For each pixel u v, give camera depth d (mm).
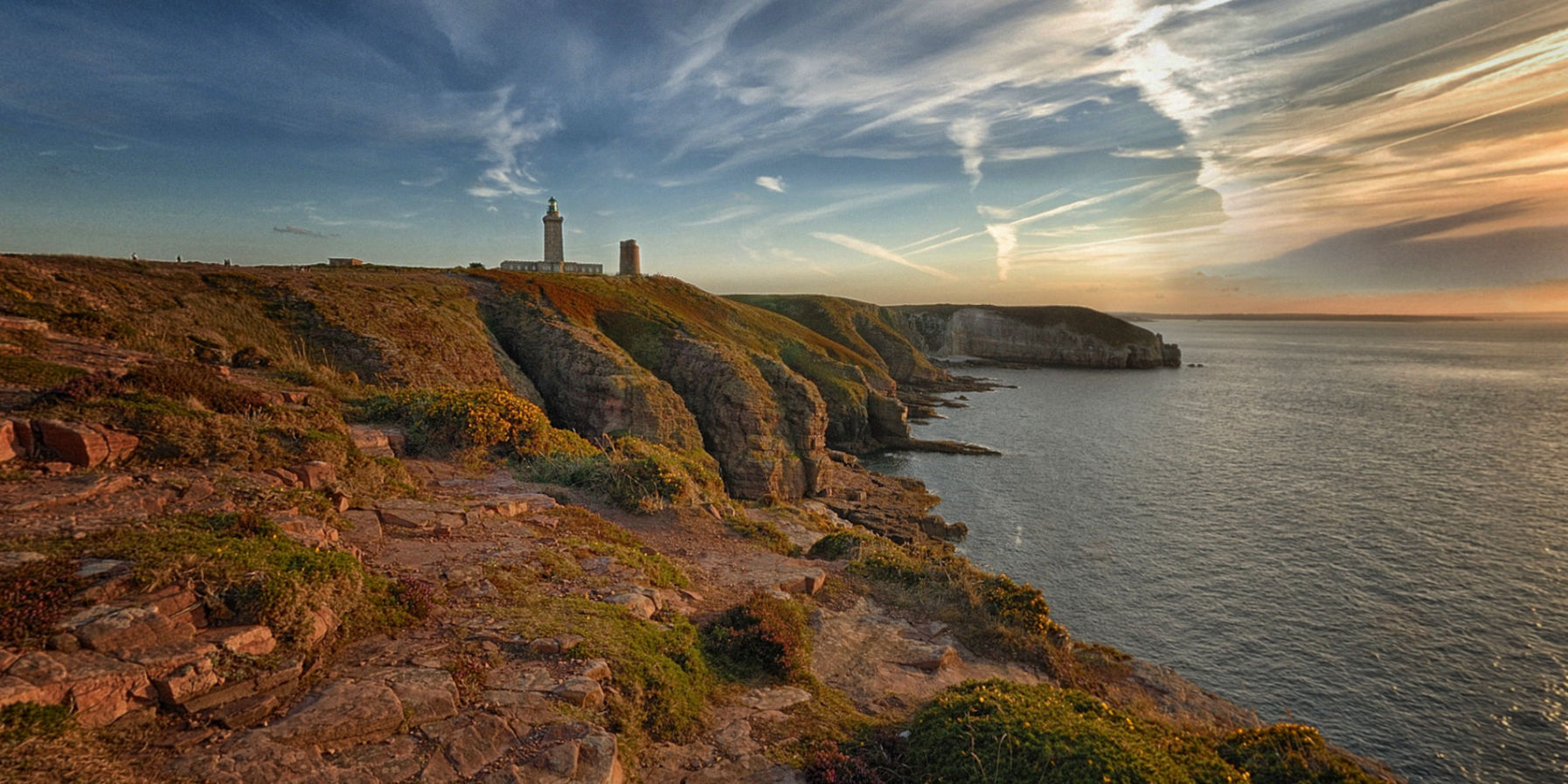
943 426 89875
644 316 82312
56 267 35188
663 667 9578
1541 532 44781
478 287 76625
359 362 41062
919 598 16328
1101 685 14164
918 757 8469
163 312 34344
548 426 24047
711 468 52000
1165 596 35844
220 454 12367
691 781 7789
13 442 10391
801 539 22031
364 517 12672
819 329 150250
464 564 11477
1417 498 52875
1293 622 32750
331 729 6488
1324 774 8617
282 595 7695
